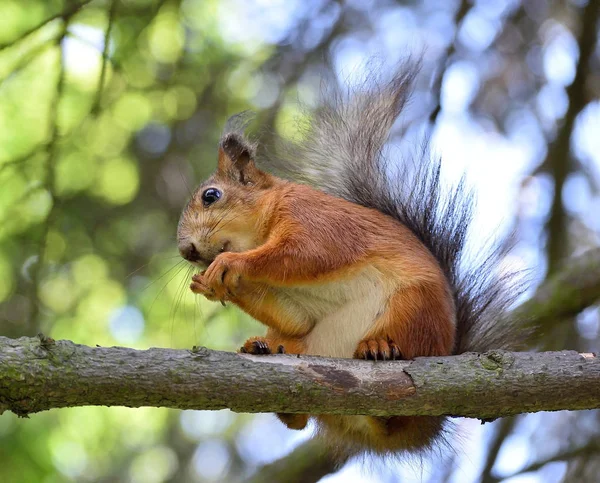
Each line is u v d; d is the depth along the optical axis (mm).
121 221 13445
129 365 6758
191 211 9680
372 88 10969
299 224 8656
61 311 13461
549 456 12523
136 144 13719
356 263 8531
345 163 10508
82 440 13617
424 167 10133
